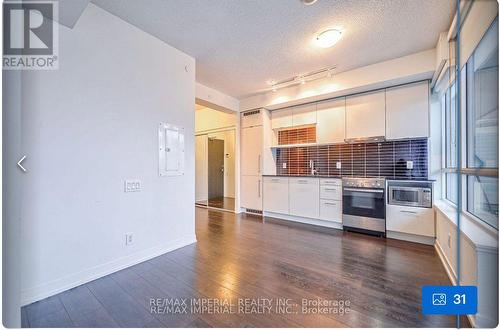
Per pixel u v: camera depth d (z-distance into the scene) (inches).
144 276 79.7
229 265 88.1
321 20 87.0
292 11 82.0
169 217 103.7
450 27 87.9
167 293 69.0
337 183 140.3
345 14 83.4
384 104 129.1
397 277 77.6
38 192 66.1
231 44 104.3
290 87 157.6
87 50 76.5
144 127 93.9
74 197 73.4
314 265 87.5
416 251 101.3
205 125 220.4
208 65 125.7
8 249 50.6
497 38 59.1
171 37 98.7
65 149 71.4
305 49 108.3
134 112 90.3
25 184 64.0
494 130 60.0
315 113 157.2
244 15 84.4
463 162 78.2
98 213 79.2
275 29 93.0
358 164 148.0
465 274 62.2
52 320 57.3
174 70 106.4
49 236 68.1
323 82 141.2
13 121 51.3
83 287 72.6
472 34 68.9
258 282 75.0
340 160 155.5
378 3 77.3
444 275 78.7
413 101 120.4
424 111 117.5
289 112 171.3
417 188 111.3
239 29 93.0
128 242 87.7
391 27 90.6
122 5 78.9
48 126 68.1
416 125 119.5
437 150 121.5
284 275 79.7
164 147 101.5
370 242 114.2
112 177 83.2
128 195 88.0
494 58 60.2
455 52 87.9
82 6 63.4
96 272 78.1
